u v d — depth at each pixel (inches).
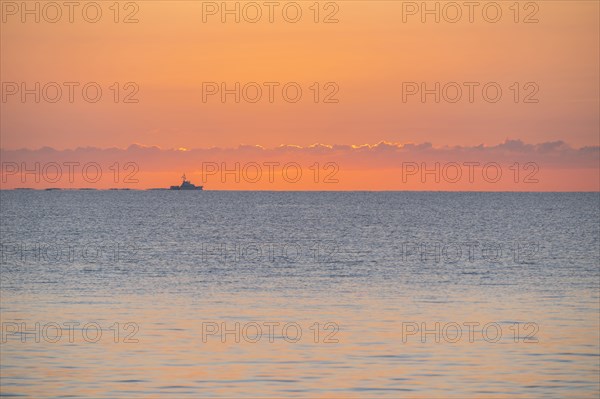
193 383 1339.8
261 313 2022.6
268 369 1433.3
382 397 1268.5
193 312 2034.9
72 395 1268.5
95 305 2150.6
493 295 2393.0
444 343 1652.3
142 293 2407.7
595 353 1567.4
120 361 1486.2
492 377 1386.6
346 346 1621.6
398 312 2048.5
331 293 2417.6
